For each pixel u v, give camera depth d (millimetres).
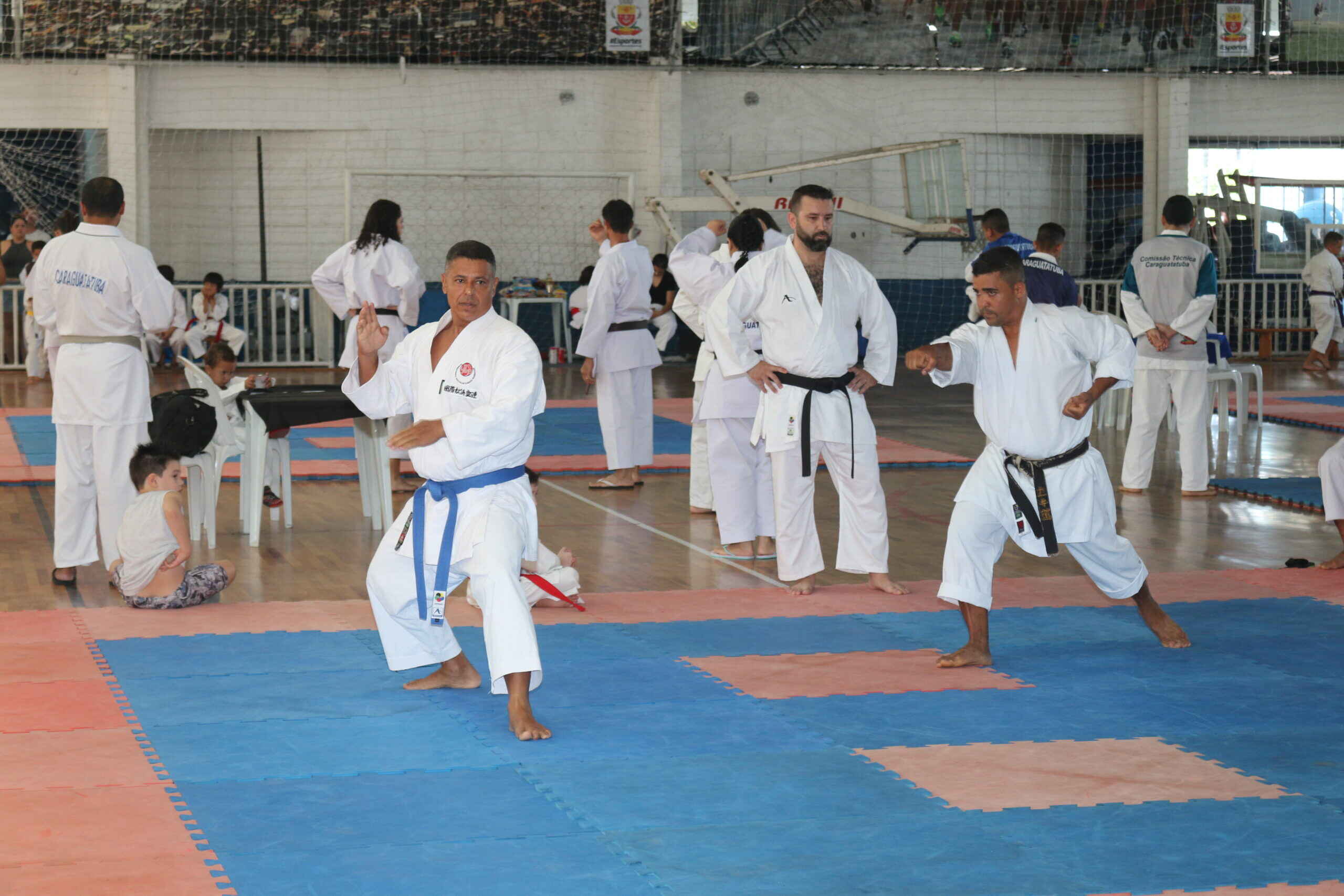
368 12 18016
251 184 18594
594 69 18672
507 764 4172
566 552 6207
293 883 3305
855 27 19047
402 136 18547
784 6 18938
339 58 18000
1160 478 10117
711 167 19203
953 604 6230
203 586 6148
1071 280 7969
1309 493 9148
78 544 6590
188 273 18641
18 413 13250
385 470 8133
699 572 7020
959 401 15555
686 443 11867
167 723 4527
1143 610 5629
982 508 5227
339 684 4996
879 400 15664
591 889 3289
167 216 18516
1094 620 6008
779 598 6418
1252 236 19984
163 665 5215
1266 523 8398
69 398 6465
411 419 8758
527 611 4383
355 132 18438
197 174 18500
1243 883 3342
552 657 5398
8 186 17641
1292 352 20297
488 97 18672
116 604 6262
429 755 4246
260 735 4422
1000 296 5152
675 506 8992
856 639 5699
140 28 17375
